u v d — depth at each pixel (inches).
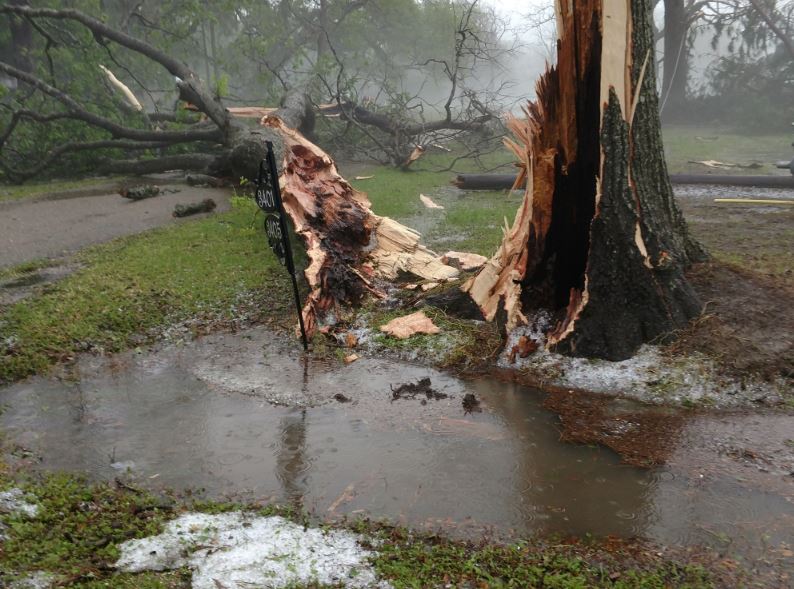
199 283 305.1
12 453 178.2
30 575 122.3
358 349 244.8
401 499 157.4
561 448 179.0
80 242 389.7
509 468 169.8
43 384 220.7
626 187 216.1
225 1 1093.1
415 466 171.6
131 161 666.8
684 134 1069.8
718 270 245.0
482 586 125.0
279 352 243.6
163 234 399.9
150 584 122.5
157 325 265.6
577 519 149.2
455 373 225.5
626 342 219.1
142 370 231.1
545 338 232.7
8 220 451.8
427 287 277.9
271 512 150.8
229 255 349.1
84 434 189.8
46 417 199.6
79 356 240.1
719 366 207.9
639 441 180.7
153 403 208.1
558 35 219.1
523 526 146.7
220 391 215.6
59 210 485.7
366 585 125.6
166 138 650.8
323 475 168.2
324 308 265.3
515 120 242.2
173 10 1045.2
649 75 222.2
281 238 235.3
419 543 139.6
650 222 220.2
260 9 1212.5
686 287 225.9
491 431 188.1
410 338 245.1
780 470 165.6
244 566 131.0
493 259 253.8
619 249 217.0
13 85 964.0
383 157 772.0
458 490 160.9
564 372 218.4
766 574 130.2
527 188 237.3
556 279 238.7
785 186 541.3
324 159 340.2
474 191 564.1
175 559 133.3
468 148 773.3
